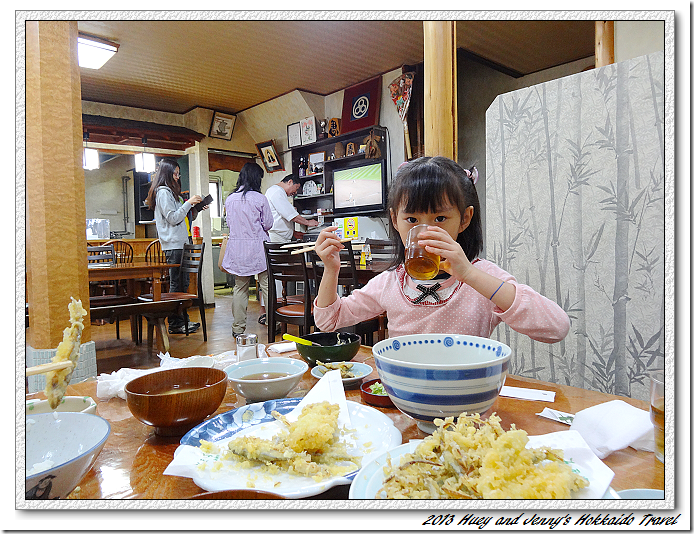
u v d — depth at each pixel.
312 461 0.60
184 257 4.62
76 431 0.65
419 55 5.11
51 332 2.12
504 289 1.02
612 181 1.54
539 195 1.76
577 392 0.89
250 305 6.93
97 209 9.62
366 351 1.31
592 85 1.58
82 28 4.32
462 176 1.19
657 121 1.42
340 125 6.13
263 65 5.34
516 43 4.63
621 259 1.53
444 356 0.85
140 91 6.09
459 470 0.49
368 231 5.79
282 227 5.24
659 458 0.60
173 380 0.82
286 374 0.96
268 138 7.17
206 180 6.84
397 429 0.67
